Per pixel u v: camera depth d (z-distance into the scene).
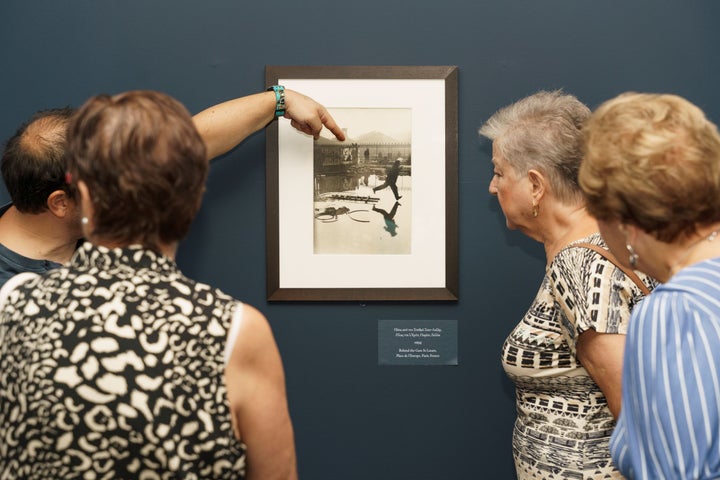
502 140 1.82
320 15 2.17
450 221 2.20
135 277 1.08
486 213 2.22
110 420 1.03
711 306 1.07
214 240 2.21
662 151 1.10
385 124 2.18
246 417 1.14
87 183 1.07
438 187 2.19
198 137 1.12
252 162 2.21
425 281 2.21
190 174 1.09
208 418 1.07
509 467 2.25
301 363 2.23
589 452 1.72
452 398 2.24
